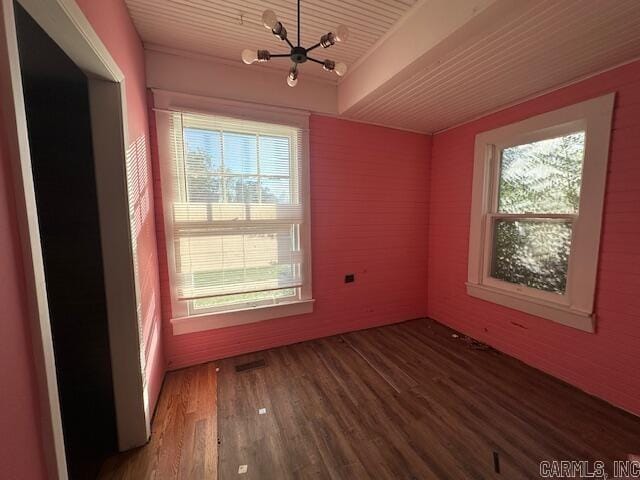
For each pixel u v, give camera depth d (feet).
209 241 7.41
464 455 4.77
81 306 4.57
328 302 9.32
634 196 5.49
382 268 10.11
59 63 3.93
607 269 5.93
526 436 5.16
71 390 4.68
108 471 4.51
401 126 9.68
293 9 5.36
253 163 7.70
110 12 4.18
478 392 6.46
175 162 6.91
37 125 4.21
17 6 2.78
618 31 4.68
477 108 8.09
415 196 10.42
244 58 4.78
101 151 4.36
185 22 5.65
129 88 5.03
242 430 5.37
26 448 2.22
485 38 4.88
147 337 5.57
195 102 6.91
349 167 9.13
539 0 3.97
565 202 6.81
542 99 7.03
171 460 4.72
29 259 2.29
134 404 4.90
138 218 5.23
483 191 8.61
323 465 4.60
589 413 5.73
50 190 4.31
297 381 6.93
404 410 5.88
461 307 9.67
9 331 2.07
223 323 7.87
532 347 7.52
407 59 5.75
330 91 8.46
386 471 4.48
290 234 8.39
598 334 6.14
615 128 5.70
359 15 5.58
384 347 8.68
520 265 7.94
